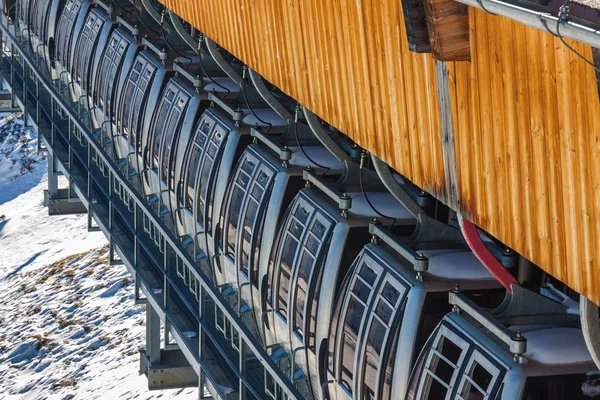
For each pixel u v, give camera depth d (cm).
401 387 915
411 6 723
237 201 1373
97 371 3878
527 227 672
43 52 2875
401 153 857
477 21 688
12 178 7300
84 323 4300
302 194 1202
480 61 694
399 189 1009
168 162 1675
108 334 4153
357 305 1006
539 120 636
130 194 2041
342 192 1167
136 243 2084
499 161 692
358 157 1192
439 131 778
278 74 1155
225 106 1505
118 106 2050
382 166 1005
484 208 726
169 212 1731
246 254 1327
